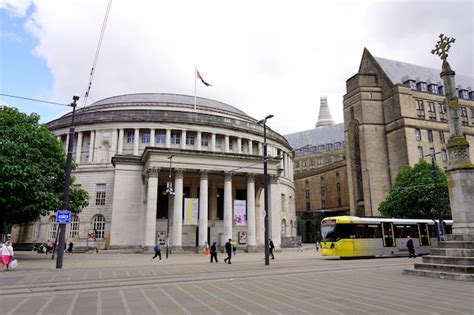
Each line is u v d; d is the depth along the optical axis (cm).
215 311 877
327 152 10925
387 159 7025
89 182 5359
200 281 1515
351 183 7400
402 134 6694
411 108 6869
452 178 1634
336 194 9412
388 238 3325
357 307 898
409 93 6938
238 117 6950
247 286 1337
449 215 4641
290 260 2927
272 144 6675
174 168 4412
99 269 2128
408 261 2662
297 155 11662
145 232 4412
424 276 1510
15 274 1834
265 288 1275
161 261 2878
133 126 5631
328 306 916
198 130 5762
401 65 7806
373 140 7062
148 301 1031
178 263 2641
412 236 3491
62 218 2148
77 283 1466
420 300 980
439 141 6919
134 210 4828
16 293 1208
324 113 17338
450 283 1293
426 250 3538
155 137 5697
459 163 1625
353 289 1208
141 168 4978
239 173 4747
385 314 812
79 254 4112
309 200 10394
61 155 3300
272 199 4894
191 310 894
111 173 5353
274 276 1681
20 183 2766
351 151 7500
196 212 4075
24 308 941
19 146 2922
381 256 3362
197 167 4512
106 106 6394
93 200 5278
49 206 2988
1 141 2898
